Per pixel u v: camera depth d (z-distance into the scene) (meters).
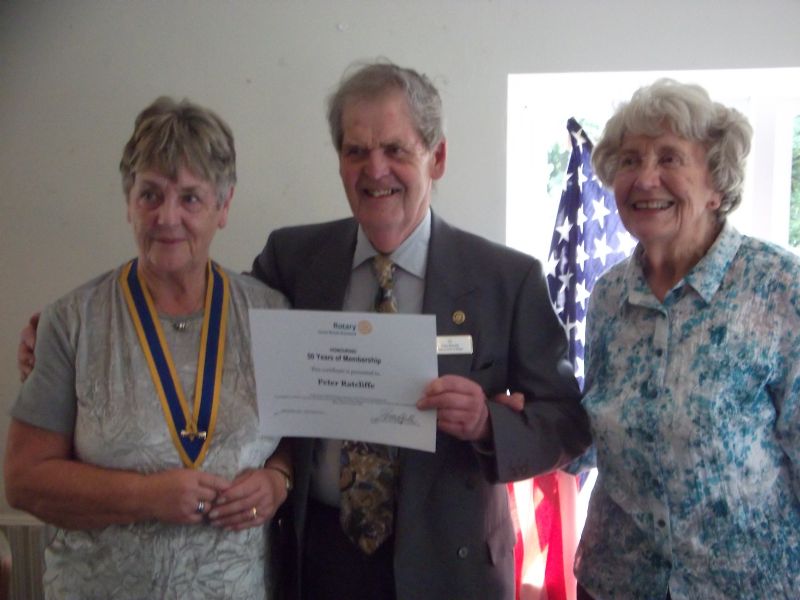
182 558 0.97
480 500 1.13
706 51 1.64
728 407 0.99
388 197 1.07
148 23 1.66
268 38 1.66
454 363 1.10
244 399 1.04
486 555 1.12
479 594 1.10
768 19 1.63
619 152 1.11
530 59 1.66
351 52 1.66
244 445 1.02
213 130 1.00
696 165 1.04
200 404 1.01
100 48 1.66
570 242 1.70
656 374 1.05
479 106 1.67
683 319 1.05
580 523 1.76
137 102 1.68
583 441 1.18
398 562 1.05
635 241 1.73
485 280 1.15
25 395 0.99
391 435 1.00
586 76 1.70
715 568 1.01
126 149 1.00
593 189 1.71
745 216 1.94
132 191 1.00
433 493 1.10
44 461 0.98
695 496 1.01
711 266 1.04
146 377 1.00
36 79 1.67
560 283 1.71
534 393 1.14
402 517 1.06
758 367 0.98
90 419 0.97
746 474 1.00
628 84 1.78
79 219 1.71
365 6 1.65
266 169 1.70
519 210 1.95
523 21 1.65
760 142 1.89
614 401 1.10
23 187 1.70
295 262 1.27
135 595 0.96
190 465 0.99
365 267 1.19
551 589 1.67
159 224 0.97
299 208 1.71
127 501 0.93
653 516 1.06
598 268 1.71
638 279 1.13
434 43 1.66
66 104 1.68
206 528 0.99
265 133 1.68
